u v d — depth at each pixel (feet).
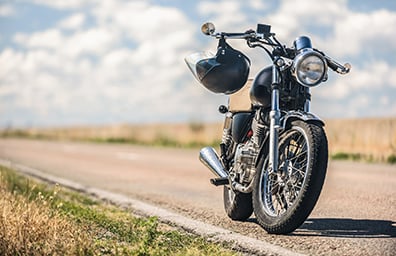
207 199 46.32
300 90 30.71
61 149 123.44
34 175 65.62
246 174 32.89
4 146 140.46
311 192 28.55
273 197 32.07
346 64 30.07
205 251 27.32
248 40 31.58
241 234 31.94
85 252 25.99
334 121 96.48
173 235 30.37
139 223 33.83
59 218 30.71
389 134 86.07
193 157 91.45
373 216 36.55
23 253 25.71
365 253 27.40
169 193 50.21
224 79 32.35
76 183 57.41
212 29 31.48
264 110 32.09
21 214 30.01
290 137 30.40
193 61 32.96
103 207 42.75
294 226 29.58
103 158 92.99
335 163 75.66
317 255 27.22
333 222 34.68
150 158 90.89
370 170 65.26
